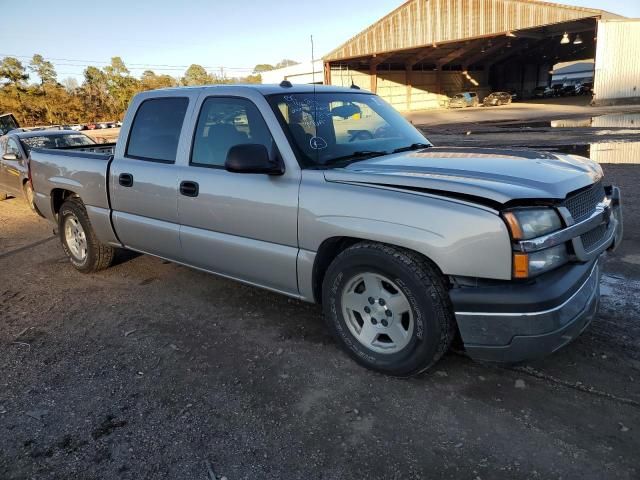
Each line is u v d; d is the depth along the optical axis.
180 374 3.41
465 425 2.75
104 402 3.13
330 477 2.45
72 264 5.80
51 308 4.68
